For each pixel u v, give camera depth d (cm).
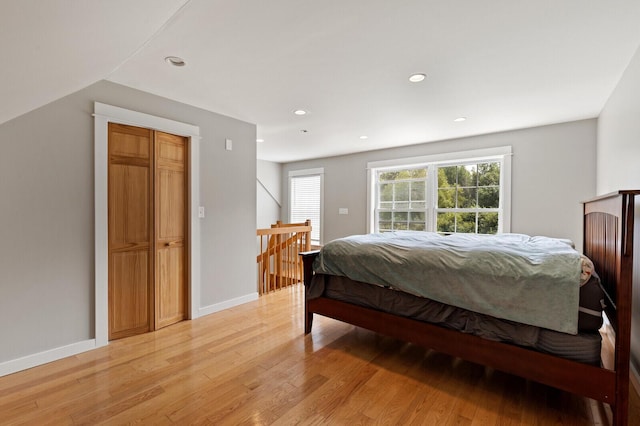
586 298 154
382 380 196
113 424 155
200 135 311
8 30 99
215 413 163
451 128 380
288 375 202
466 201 438
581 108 304
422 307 209
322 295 267
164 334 269
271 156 587
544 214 368
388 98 279
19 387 186
